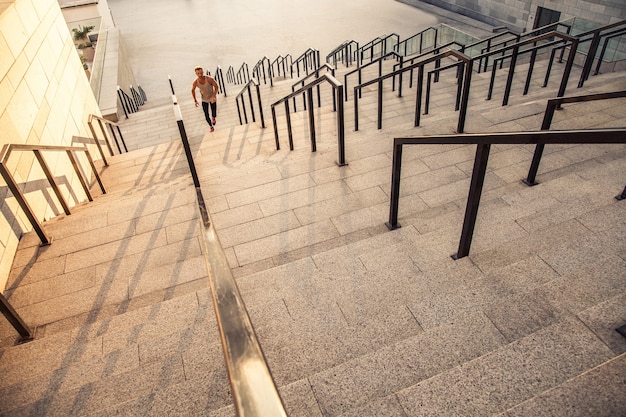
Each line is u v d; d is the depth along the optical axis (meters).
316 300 2.57
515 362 1.75
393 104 7.66
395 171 3.09
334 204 4.05
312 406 1.83
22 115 4.87
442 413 1.62
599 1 13.95
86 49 15.37
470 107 6.38
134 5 29.03
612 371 1.51
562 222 2.91
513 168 4.07
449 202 3.77
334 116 7.28
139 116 11.91
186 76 17.55
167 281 3.26
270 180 4.58
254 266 3.32
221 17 24.77
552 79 7.61
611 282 2.23
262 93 12.40
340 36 20.00
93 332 2.68
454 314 2.26
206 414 1.82
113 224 4.04
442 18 21.11
